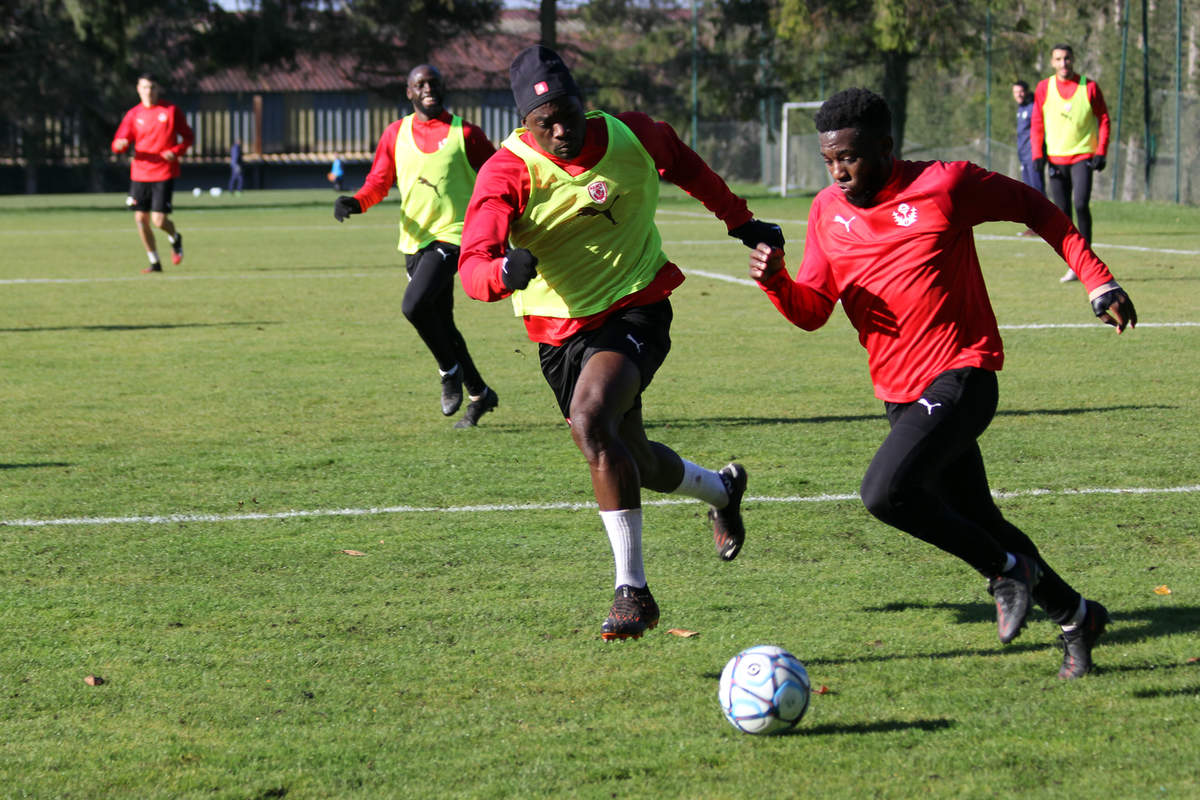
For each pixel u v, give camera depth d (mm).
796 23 94312
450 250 19219
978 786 8031
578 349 11273
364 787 8164
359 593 12031
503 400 21781
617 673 10031
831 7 93000
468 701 9531
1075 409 20141
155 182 44250
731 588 12062
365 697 9617
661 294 11312
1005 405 20562
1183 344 26344
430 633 10953
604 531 14023
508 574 12562
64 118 131750
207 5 102625
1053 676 9812
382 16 107500
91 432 19297
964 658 10203
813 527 14023
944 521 9445
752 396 21719
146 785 8242
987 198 9766
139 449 18156
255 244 58531
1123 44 76750
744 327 30250
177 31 114188
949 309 9797
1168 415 19578
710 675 9961
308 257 51094
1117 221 62562
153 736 8969
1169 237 51844
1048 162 36406
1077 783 8047
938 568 12562
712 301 35281
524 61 10477
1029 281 37719
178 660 10398
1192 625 10812
